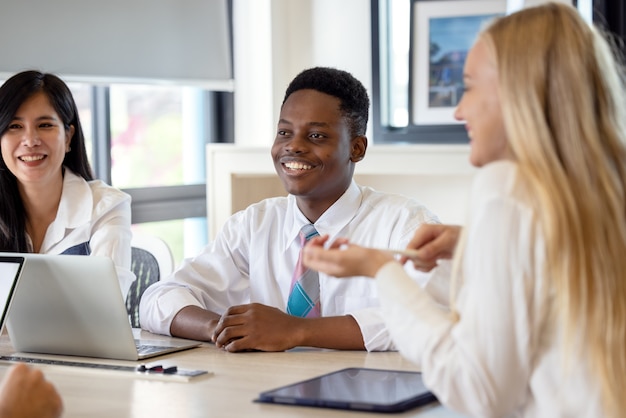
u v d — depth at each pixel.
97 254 2.98
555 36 1.44
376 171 3.87
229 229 2.72
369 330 2.19
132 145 4.21
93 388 1.81
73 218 3.01
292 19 4.51
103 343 2.12
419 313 1.47
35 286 2.16
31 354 2.23
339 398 1.62
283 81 4.50
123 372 1.95
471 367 1.38
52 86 2.98
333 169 2.49
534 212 1.39
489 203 1.40
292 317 2.23
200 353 2.19
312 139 2.48
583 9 3.95
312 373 1.93
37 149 2.92
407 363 2.03
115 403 1.68
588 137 1.41
